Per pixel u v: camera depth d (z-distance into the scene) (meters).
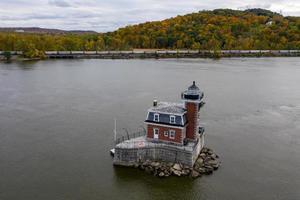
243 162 65.38
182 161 60.72
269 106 106.69
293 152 70.38
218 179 58.84
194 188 56.00
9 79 148.25
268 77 164.25
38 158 66.06
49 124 86.00
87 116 93.31
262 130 83.31
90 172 60.66
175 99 114.31
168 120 62.12
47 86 134.88
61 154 67.88
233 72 181.12
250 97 118.94
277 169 62.88
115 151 62.66
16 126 84.25
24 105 104.62
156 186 56.50
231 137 78.12
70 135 78.19
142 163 61.88
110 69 190.12
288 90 132.38
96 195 53.84
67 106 104.00
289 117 94.62
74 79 152.38
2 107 101.94
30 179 58.16
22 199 52.41
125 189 55.50
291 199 53.50
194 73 175.88
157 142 63.47
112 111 98.56
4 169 61.41
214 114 96.44
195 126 62.91
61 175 59.62
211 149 71.00
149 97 117.19
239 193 54.84
